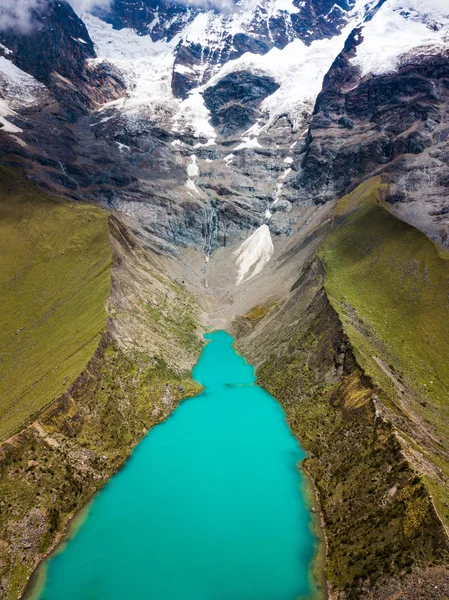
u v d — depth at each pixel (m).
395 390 71.50
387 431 59.62
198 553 51.34
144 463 68.69
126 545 53.00
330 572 48.50
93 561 50.88
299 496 60.84
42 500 57.34
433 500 47.19
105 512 58.34
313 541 53.03
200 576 48.22
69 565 50.34
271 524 55.81
